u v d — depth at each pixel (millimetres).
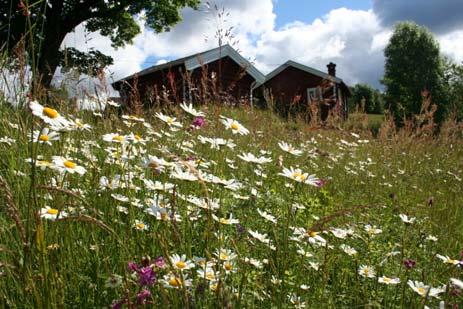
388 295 3002
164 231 2334
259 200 3910
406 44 49906
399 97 48750
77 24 25625
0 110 3406
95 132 4629
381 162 8102
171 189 3078
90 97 4832
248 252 2764
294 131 8609
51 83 4641
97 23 28203
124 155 3461
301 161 6371
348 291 2908
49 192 2527
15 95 3465
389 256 3406
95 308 2152
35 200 1770
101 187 2934
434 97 44281
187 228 2748
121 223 2578
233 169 4887
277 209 3945
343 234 3205
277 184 4852
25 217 2338
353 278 3070
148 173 3574
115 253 2496
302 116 9117
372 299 2871
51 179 2693
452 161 9438
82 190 3031
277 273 2562
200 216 2916
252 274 2582
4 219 2283
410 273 3174
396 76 49656
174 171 2777
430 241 4031
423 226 4418
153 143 4680
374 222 4367
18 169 2754
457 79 43656
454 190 6777
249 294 2447
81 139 4148
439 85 46156
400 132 9727
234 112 8305
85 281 2256
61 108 4102
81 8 25297
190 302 2012
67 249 2283
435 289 2629
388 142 9523
